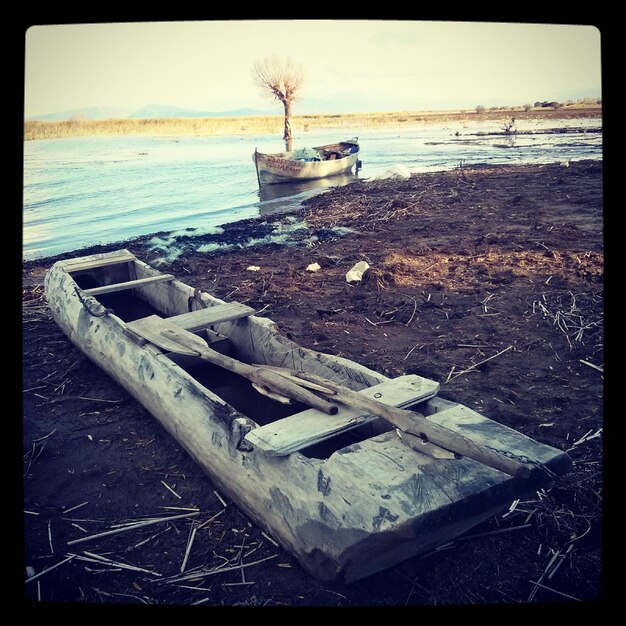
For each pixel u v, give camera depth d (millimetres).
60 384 5207
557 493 3633
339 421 3346
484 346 5395
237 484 3422
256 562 3275
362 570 2928
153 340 4449
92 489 3959
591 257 7039
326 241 8477
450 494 2857
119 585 3215
